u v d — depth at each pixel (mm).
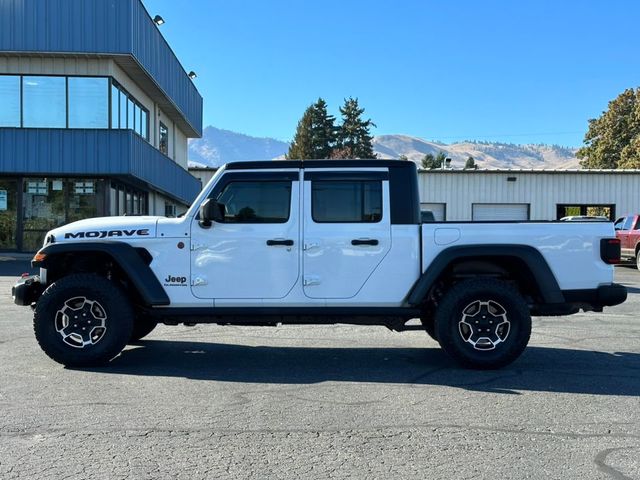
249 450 4211
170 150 30391
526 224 6543
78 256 6844
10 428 4605
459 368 6684
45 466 3914
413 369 6633
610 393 5707
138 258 6578
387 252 6547
